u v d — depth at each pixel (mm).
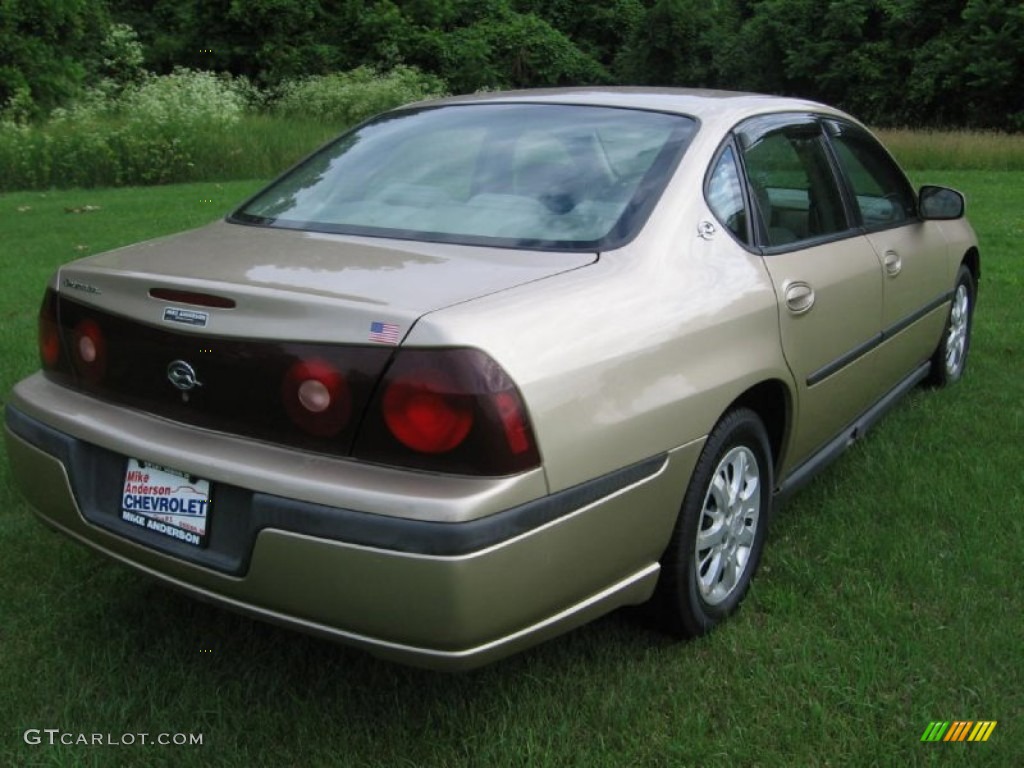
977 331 6328
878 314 3852
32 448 2678
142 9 34625
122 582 3236
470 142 3225
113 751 2449
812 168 3674
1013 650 2828
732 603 3035
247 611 2334
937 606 3070
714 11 42219
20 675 2736
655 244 2738
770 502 3174
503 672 2756
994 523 3582
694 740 2473
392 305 2215
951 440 4441
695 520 2754
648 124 3180
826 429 3600
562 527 2260
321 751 2453
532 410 2193
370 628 2174
